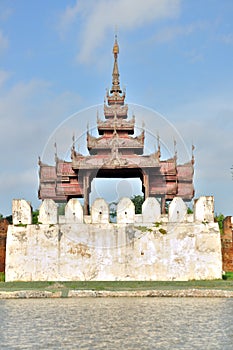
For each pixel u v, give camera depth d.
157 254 35.38
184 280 34.84
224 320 18.98
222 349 14.34
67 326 17.95
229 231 41.09
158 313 20.88
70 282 34.06
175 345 14.88
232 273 39.31
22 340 15.63
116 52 50.28
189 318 19.50
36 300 26.28
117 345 14.89
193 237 35.50
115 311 21.55
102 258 35.38
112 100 48.50
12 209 36.31
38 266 35.38
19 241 35.62
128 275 35.16
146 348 14.48
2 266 41.38
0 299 26.95
